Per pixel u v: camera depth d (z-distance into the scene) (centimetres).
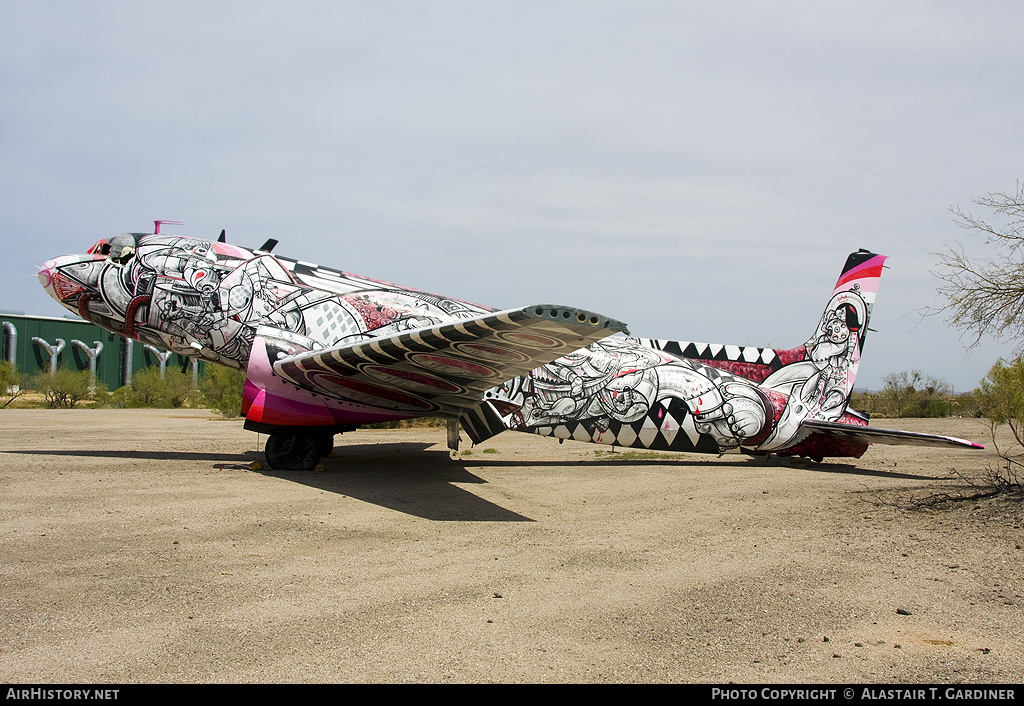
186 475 1106
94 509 826
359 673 407
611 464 1520
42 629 458
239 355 1280
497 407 1411
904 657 450
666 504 1009
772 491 1141
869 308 1664
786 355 1612
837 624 510
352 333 1286
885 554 715
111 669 402
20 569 586
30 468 1144
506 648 450
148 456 1366
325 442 1469
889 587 602
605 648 456
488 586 584
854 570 654
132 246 1277
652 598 562
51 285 1260
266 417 1191
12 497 885
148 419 2678
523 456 1648
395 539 743
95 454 1374
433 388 1159
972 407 4241
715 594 575
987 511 939
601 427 1466
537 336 845
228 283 1267
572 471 1380
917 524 865
